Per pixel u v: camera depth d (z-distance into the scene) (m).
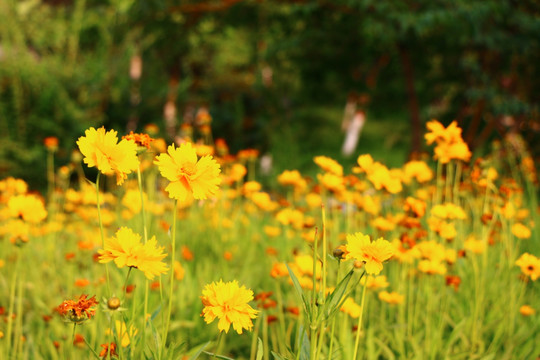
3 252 3.19
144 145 1.37
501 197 2.93
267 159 14.12
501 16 8.70
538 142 8.34
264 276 3.09
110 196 3.96
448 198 2.94
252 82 15.75
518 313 2.62
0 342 2.07
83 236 3.75
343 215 3.74
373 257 1.31
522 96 9.67
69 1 13.28
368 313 2.45
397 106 11.64
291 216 2.77
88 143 1.24
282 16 10.73
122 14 11.05
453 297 2.73
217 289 1.31
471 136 9.51
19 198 1.86
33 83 9.73
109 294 1.32
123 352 1.43
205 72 15.66
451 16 7.96
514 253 2.84
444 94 11.16
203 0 10.38
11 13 10.84
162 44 11.68
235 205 4.30
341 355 1.86
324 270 1.37
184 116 14.15
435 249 2.40
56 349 2.10
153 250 1.23
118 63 11.65
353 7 9.05
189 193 1.27
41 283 2.90
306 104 15.39
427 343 2.23
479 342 2.32
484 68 9.73
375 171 2.40
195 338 2.49
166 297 2.51
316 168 13.59
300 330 1.45
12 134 9.14
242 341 2.52
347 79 11.14
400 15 7.96
